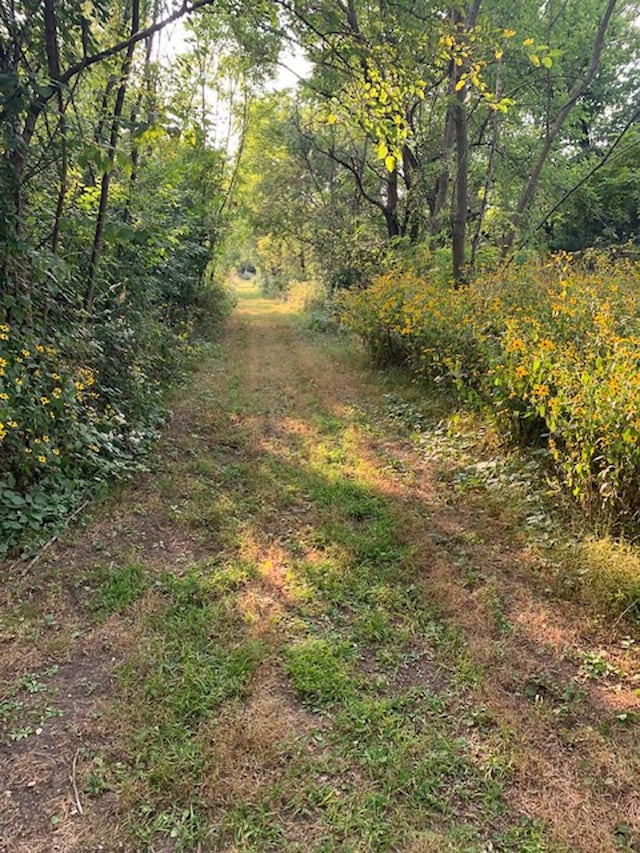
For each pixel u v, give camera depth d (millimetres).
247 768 2236
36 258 4465
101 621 3100
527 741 2410
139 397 6191
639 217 16516
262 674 2752
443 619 3230
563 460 4359
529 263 8609
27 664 2764
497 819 2068
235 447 6062
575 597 3396
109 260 6934
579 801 2145
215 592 3402
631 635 3078
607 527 3727
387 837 1981
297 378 9320
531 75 12484
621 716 2539
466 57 5844
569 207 16125
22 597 3260
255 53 10828
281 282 31797
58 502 4117
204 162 8641
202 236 14531
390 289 9391
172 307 11891
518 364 4973
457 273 9953
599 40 10805
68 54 5141
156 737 2361
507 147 13680
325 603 3355
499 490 4727
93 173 6395
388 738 2410
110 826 1995
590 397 3844
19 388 3980
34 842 1932
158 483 4902
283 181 20625
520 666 2871
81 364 5211
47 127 5074
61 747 2312
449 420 6375
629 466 3539
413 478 5203
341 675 2742
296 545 4016
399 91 5117
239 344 12969
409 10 6934
